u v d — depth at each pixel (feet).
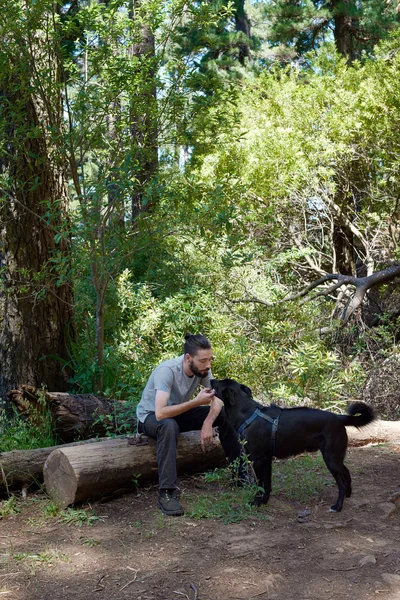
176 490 15.29
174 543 12.85
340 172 39.86
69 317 23.26
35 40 20.65
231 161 34.68
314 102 39.73
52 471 15.25
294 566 11.71
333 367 27.55
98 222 20.30
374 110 37.27
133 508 14.99
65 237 19.71
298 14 64.28
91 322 25.35
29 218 21.77
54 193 22.76
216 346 26.48
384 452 20.59
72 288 23.54
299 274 39.47
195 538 13.08
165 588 10.91
